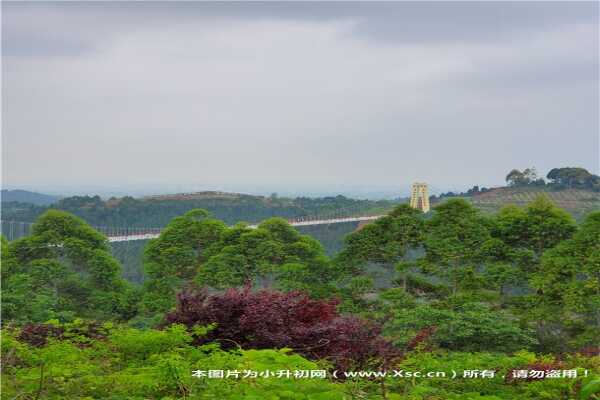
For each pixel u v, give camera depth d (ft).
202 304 36.04
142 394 23.34
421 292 90.12
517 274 80.38
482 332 59.98
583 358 33.88
